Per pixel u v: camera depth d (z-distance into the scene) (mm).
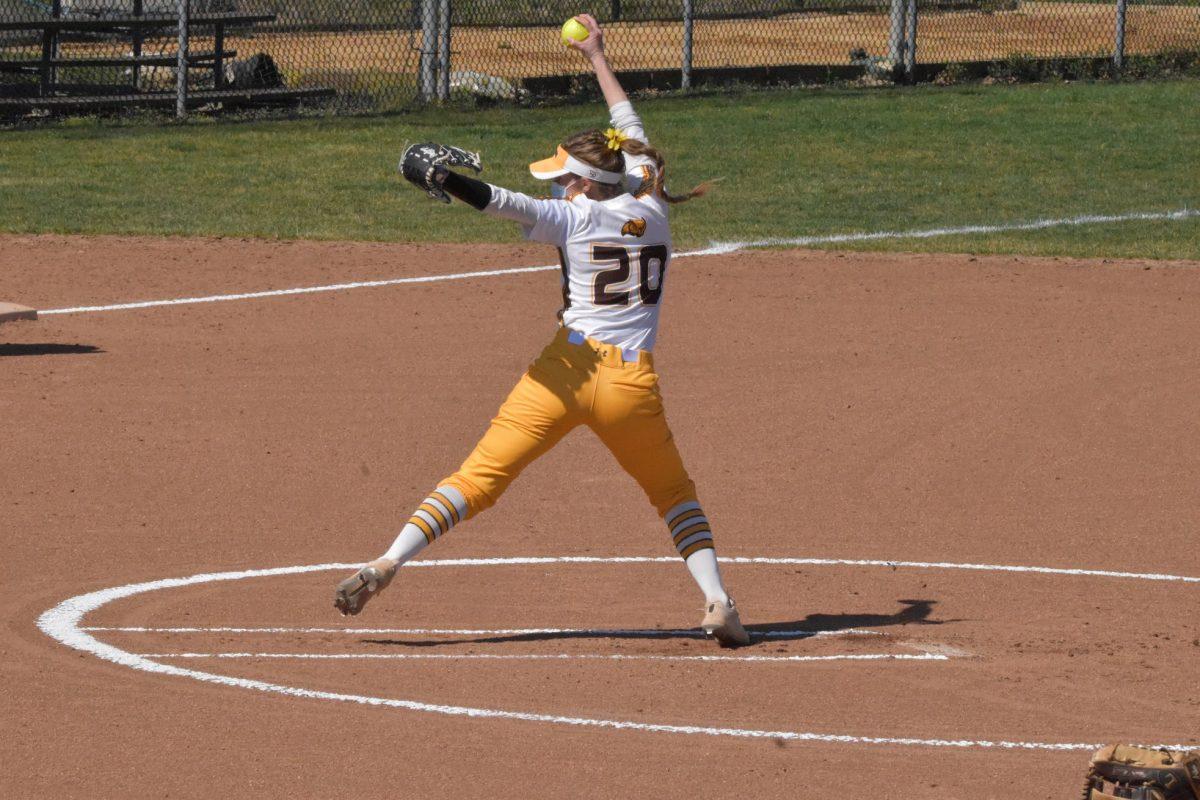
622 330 23781
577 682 22312
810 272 58281
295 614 25922
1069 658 24000
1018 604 27344
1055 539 31734
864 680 22719
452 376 43438
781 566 29594
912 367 45094
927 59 119312
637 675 22719
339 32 116375
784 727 20578
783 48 125188
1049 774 19031
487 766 18938
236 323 49500
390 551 23984
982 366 45281
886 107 95000
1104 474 36250
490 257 60625
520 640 24672
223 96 91750
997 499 34375
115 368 43656
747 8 142750
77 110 90562
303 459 35844
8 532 30125
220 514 31891
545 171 23859
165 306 51625
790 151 82938
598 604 26984
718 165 79750
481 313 51344
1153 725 20906
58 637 24000
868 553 30562
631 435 24031
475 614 26281
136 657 23031
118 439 37000
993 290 55469
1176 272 58938
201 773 18547
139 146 81875
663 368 44812
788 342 47844
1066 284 56562
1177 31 139875
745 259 60500
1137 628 25922
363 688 21812
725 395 42062
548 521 32219
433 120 90000
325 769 18734
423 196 72625
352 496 33375
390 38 120875
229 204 69812
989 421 40094
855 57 114125
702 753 19516
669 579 28578
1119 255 61969
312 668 22734
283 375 43312
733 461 36594
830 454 37281
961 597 27750
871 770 19062
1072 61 109750
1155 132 88750
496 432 24141
